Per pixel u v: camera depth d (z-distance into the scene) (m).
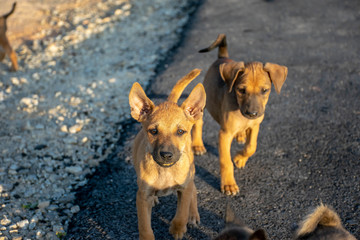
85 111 6.98
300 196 4.71
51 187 5.14
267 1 12.80
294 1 12.60
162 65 8.65
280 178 5.05
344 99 6.82
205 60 8.66
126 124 6.58
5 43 8.91
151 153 3.68
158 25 11.20
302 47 9.12
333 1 12.36
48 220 4.55
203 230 4.30
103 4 13.79
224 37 5.59
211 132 6.17
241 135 5.80
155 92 7.36
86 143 6.08
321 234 3.23
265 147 5.69
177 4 13.02
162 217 4.51
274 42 9.49
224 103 4.80
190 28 10.80
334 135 5.84
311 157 5.41
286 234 4.18
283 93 7.17
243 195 4.80
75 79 8.37
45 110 7.10
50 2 14.28
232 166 4.89
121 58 9.24
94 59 9.34
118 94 7.58
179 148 3.68
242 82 4.51
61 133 6.28
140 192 3.82
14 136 6.28
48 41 10.89
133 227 4.38
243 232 3.19
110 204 4.75
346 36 9.62
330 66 8.06
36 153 5.88
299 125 6.16
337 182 4.89
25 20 12.63
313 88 7.27
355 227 4.20
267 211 4.52
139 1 13.59
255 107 4.42
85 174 5.37
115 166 5.48
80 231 4.36
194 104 3.86
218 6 12.60
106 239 4.23
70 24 12.14
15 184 5.22
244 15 11.59
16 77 8.73
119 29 11.17
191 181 3.93
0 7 13.72
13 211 4.70
